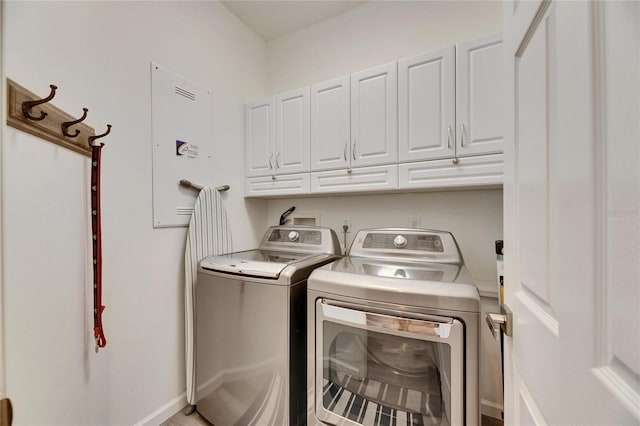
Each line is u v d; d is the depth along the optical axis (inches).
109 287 46.8
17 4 33.9
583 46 13.8
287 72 87.1
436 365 37.6
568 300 15.1
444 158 53.9
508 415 26.7
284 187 74.1
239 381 50.9
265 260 56.4
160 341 56.1
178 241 60.6
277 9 76.0
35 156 30.9
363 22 74.8
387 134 59.8
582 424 13.5
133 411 50.5
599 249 12.7
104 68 46.4
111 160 47.4
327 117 67.4
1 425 26.1
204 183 67.1
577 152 14.3
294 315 47.8
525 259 22.2
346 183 64.9
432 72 55.0
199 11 66.5
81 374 39.2
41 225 31.8
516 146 24.3
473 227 62.9
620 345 11.4
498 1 59.1
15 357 28.3
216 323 54.5
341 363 44.5
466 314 35.4
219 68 72.2
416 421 38.9
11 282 28.0
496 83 49.2
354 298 41.3
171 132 58.9
